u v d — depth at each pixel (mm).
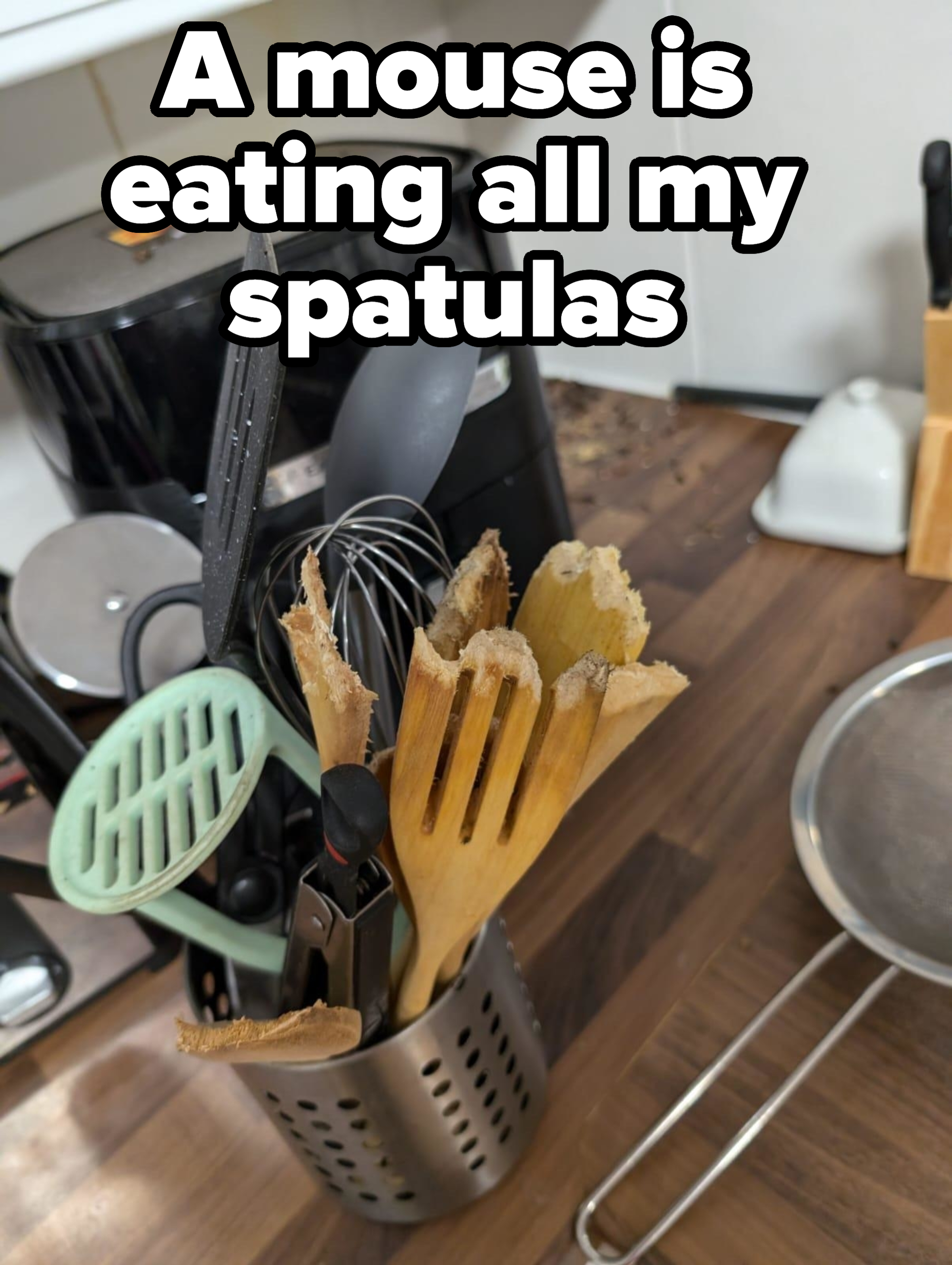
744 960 487
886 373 834
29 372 514
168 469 536
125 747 369
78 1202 475
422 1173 405
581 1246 403
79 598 534
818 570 733
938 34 672
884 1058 430
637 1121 436
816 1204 393
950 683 475
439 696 279
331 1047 314
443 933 342
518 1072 427
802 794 450
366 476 448
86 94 676
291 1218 452
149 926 534
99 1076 525
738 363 925
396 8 875
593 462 922
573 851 575
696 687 659
